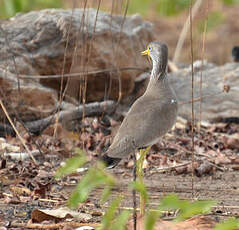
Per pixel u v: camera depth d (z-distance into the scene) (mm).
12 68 12211
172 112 7242
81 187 4863
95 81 12836
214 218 7395
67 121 11922
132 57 13359
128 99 13547
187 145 11594
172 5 26953
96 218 7434
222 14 29234
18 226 7055
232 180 9586
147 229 4969
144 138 6879
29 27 12852
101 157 6816
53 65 12586
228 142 11711
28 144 11039
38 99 11969
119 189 8852
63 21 12406
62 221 7293
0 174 9383
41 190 8398
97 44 12578
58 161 10312
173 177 9727
